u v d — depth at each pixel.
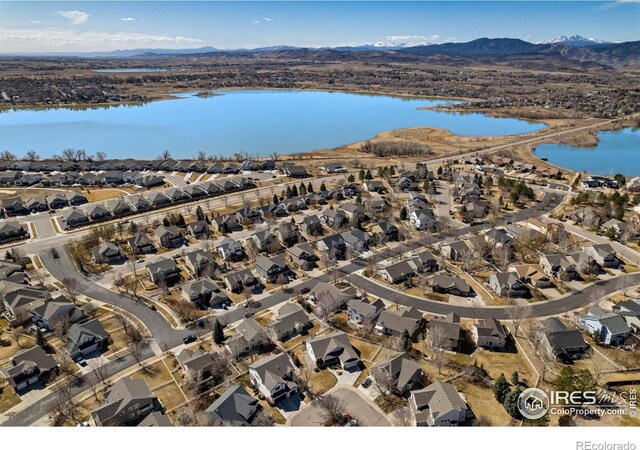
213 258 91.06
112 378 59.97
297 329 70.31
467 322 72.44
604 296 79.12
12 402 55.91
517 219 117.50
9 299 74.06
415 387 57.59
